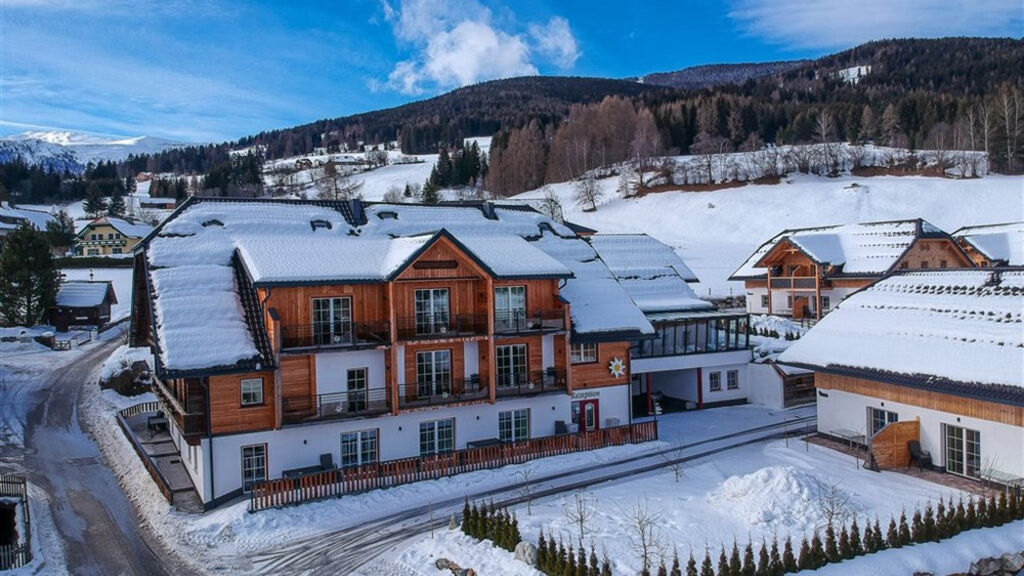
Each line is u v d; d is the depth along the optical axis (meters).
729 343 46.59
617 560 21.30
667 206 121.88
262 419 29.12
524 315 35.38
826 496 25.25
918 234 60.81
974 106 141.12
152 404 42.25
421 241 32.91
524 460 32.78
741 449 34.81
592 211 126.38
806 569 20.38
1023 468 26.06
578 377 37.09
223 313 29.94
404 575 22.02
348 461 31.00
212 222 34.78
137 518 27.14
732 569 19.44
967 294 32.25
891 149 141.50
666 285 49.47
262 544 24.61
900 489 27.50
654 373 47.56
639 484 29.39
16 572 22.34
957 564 21.20
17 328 61.47
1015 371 26.28
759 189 121.81
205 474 27.92
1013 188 106.88
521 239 38.66
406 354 32.75
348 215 38.84
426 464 30.45
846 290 63.28
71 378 50.25
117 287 86.50
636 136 155.75
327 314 31.23
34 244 64.06
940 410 29.38
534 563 21.17
